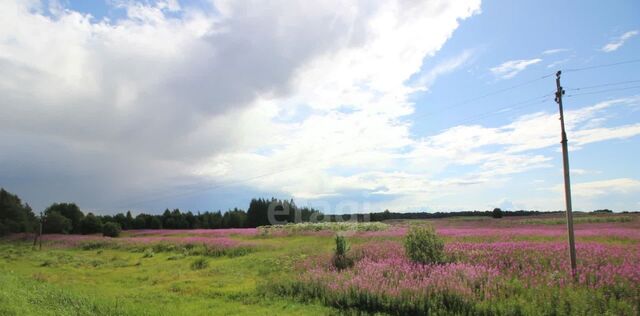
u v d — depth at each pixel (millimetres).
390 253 23734
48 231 79938
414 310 13789
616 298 13461
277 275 21797
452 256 21766
